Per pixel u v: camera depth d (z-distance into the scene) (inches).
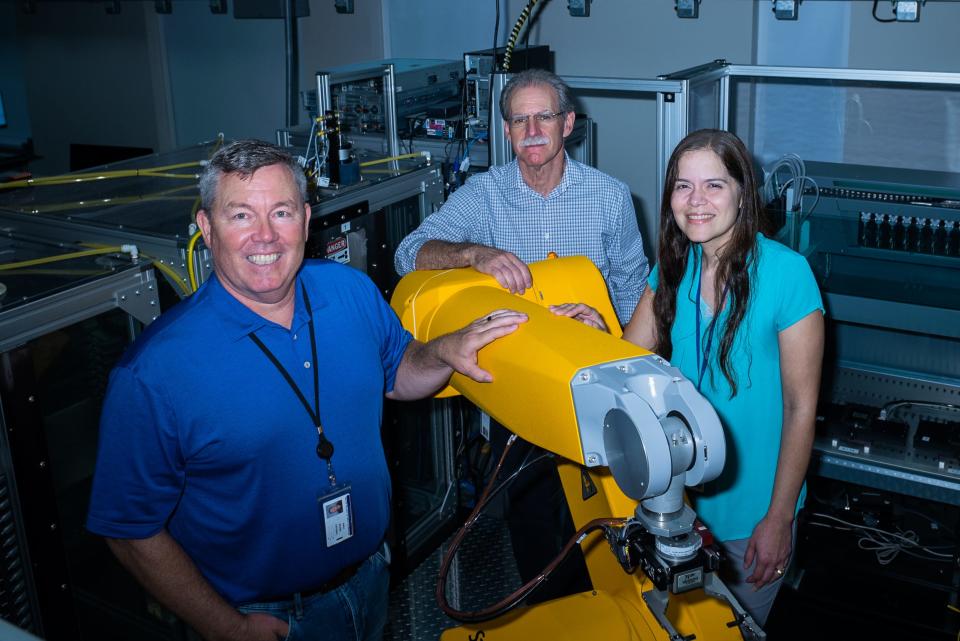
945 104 143.4
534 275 73.2
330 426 60.1
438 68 146.7
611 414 48.0
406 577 108.7
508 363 56.6
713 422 46.9
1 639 22.5
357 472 61.6
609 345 53.9
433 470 115.2
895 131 149.0
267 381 57.0
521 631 65.2
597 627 63.5
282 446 57.7
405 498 111.6
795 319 65.7
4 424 67.4
